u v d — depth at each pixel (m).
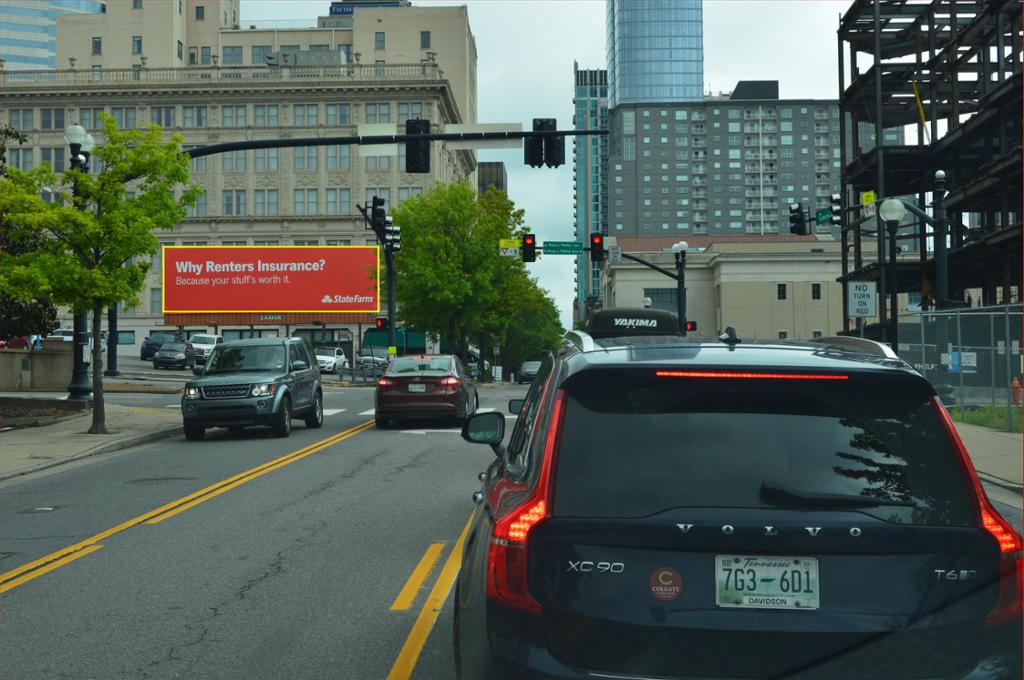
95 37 100.75
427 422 22.70
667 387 3.25
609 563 2.99
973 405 23.05
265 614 6.23
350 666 5.17
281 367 20.08
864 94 47.53
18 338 46.78
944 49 44.03
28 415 24.08
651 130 194.25
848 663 2.89
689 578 2.96
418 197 57.38
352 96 88.19
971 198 42.06
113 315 43.94
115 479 13.57
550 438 3.21
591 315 18.89
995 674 2.89
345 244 87.81
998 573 2.96
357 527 9.34
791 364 3.27
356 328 80.19
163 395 34.81
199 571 7.53
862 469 3.07
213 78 88.94
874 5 43.72
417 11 105.19
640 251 103.06
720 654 2.91
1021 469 13.11
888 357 3.50
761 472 3.06
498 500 3.46
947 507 3.03
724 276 96.50
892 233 23.20
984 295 47.31
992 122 39.72
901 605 2.92
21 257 19.53
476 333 65.06
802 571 2.94
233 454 16.42
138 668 5.17
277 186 88.38
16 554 8.37
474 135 19.05
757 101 193.38
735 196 193.38
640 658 2.94
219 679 4.98
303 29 105.06
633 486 3.07
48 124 88.06
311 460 15.17
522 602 3.04
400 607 6.38
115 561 7.96
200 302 73.75
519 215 57.97
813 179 193.00
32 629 5.96
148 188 20.62
